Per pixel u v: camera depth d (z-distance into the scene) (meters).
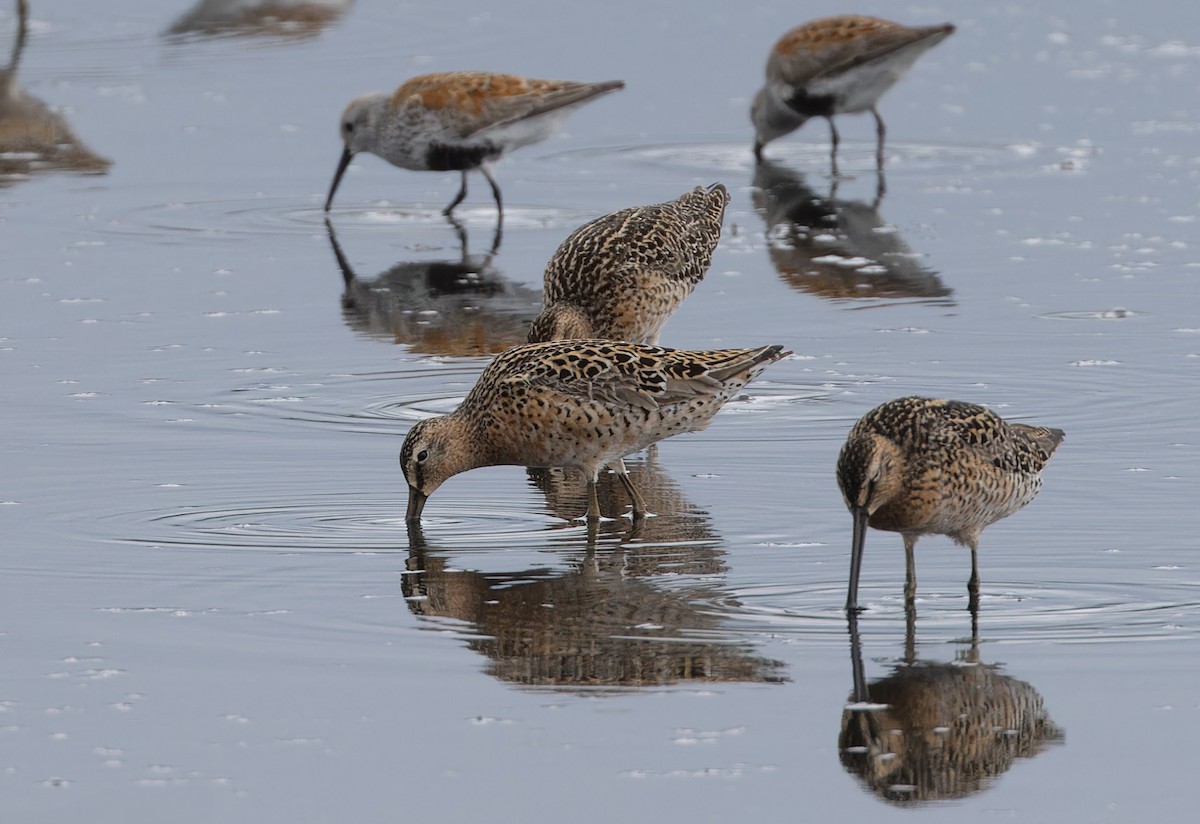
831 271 19.80
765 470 13.38
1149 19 32.91
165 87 29.16
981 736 8.96
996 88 29.27
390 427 14.60
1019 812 8.28
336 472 13.46
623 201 23.73
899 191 23.77
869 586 10.98
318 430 14.50
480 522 12.49
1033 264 19.80
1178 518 11.97
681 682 9.63
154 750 8.91
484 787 8.53
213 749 8.92
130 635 10.32
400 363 16.56
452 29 32.56
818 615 10.54
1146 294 18.39
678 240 16.52
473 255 21.00
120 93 28.81
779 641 10.16
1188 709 9.21
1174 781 8.52
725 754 8.83
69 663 9.91
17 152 25.66
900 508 10.45
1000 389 15.26
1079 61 30.55
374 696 9.50
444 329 17.77
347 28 32.97
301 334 17.59
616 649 10.09
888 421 10.50
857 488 10.26
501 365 12.77
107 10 34.66
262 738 9.04
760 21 32.91
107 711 9.33
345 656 10.02
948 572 11.18
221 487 13.05
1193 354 16.14
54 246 21.11
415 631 10.38
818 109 25.81
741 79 30.00
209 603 10.84
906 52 25.28
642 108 28.62
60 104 28.05
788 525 12.19
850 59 25.38
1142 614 10.42
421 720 9.21
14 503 12.62
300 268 20.34
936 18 32.88
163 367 16.34
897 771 8.66
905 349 16.61
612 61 30.69
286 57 30.92
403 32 32.47
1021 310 17.89
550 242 21.64
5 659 9.96
